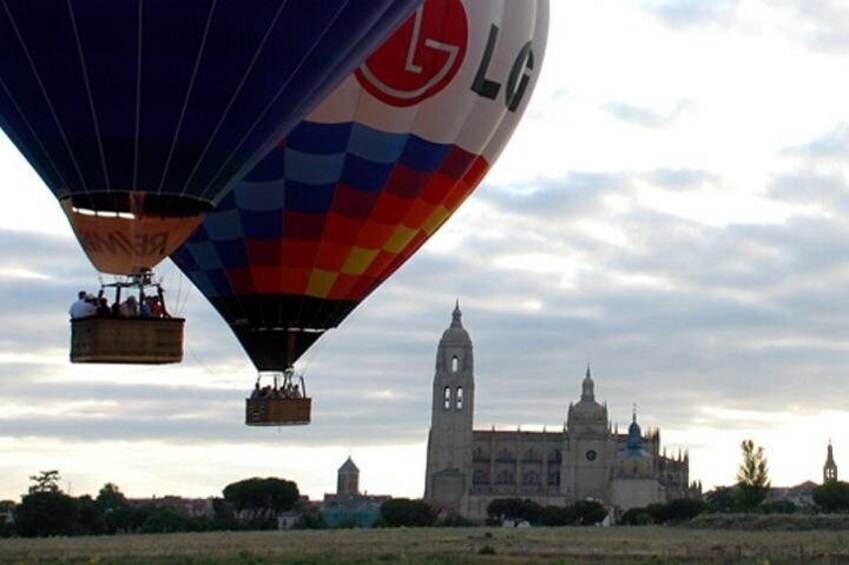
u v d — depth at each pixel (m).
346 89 44.22
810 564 65.88
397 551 75.69
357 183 45.91
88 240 36.50
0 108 35.38
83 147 34.94
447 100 45.78
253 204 45.78
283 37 34.84
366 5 36.00
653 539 97.81
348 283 48.50
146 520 169.38
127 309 36.97
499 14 46.38
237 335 49.62
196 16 33.44
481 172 49.34
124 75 33.91
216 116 35.25
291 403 49.28
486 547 77.38
